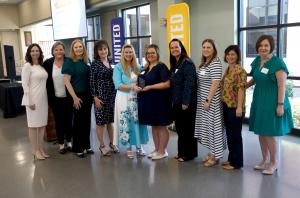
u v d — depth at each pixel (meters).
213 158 3.65
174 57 3.65
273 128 3.12
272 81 3.07
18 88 7.19
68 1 9.16
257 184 3.13
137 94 3.88
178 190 3.10
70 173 3.68
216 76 3.37
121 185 3.28
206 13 5.84
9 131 5.86
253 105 3.28
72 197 3.08
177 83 3.58
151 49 3.71
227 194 2.96
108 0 7.96
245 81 3.29
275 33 4.99
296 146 4.19
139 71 3.92
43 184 3.42
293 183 3.12
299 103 4.88
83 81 4.02
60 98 4.30
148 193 3.07
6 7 14.29
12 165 4.04
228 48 3.36
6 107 7.04
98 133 4.16
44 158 4.24
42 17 11.92
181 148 3.84
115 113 4.00
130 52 3.84
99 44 3.96
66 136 4.45
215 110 3.46
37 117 4.07
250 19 5.33
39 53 4.03
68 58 4.02
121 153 4.27
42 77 4.02
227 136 3.51
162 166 3.73
